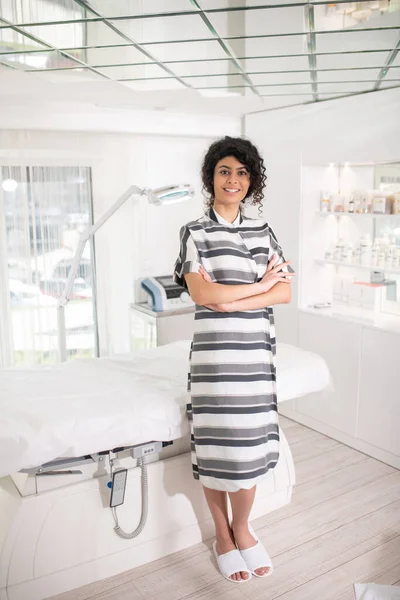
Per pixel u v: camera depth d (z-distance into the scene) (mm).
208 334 2102
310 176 3611
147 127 3689
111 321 3902
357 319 3398
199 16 1676
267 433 2170
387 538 2521
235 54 2170
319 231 3709
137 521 2312
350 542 2494
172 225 4020
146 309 3787
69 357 3789
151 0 1518
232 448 2084
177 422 2191
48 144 3469
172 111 3746
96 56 2223
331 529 2592
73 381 2422
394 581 2230
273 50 2102
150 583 2240
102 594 2176
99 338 3869
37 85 2896
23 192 3453
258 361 2125
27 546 2082
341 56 2209
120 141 3701
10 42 2025
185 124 3830
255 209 3994
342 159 3291
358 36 1898
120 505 2254
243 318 2105
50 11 1651
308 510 2752
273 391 2205
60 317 2902
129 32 1870
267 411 2162
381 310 3506
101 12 1649
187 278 2090
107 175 3697
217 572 2305
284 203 3729
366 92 3094
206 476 2129
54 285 3648
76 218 3654
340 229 3748
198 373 2117
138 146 3777
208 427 2104
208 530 2518
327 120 3352
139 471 2293
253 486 2201
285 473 2760
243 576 2240
